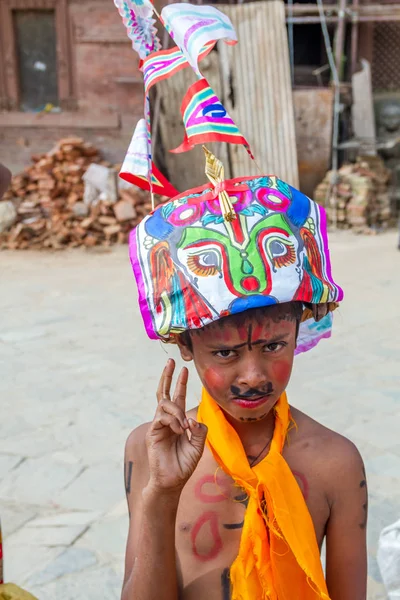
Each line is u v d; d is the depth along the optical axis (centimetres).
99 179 1101
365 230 1159
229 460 116
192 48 113
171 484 108
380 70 1382
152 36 123
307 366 484
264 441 121
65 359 521
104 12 1179
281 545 115
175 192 129
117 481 327
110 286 792
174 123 1166
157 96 1181
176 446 110
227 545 119
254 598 112
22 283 823
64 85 1210
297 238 110
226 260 106
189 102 115
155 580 110
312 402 416
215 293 104
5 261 984
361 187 1186
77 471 337
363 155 1283
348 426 378
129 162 122
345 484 122
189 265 107
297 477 121
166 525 110
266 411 113
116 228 1090
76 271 897
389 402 411
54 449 362
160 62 120
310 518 114
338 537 123
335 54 1298
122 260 975
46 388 457
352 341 542
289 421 124
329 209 1207
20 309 688
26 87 1230
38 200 1122
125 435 378
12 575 255
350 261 903
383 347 524
